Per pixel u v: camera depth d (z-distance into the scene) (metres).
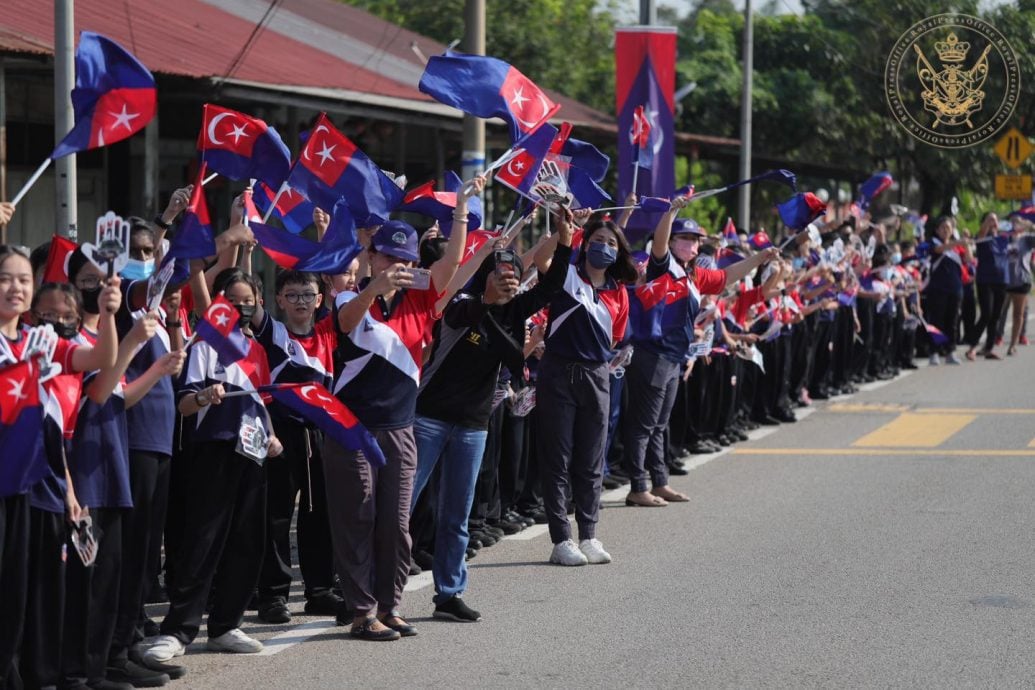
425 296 8.23
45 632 6.95
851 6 37.88
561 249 8.69
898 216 25.14
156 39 15.99
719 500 12.52
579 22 36.91
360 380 8.10
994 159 37.28
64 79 10.32
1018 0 37.22
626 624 8.57
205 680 7.57
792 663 7.75
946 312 24.66
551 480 10.20
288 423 8.78
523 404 11.12
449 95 9.08
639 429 12.12
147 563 7.74
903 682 7.41
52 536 6.89
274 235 7.71
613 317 10.20
